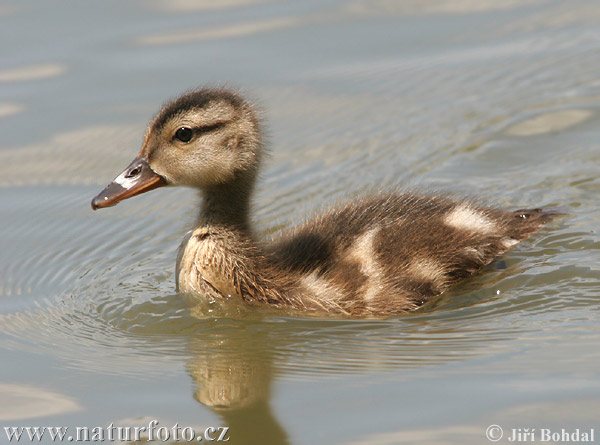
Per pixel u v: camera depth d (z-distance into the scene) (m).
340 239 12.59
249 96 14.75
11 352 11.51
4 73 18.34
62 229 14.89
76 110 17.41
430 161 16.08
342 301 11.97
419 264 12.35
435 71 18.53
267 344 11.35
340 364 10.70
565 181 15.30
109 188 12.16
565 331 11.09
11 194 15.66
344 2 20.94
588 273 12.53
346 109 17.59
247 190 12.48
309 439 9.13
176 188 16.17
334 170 15.96
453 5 20.86
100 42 19.17
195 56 18.72
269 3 20.89
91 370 10.95
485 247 12.91
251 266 12.30
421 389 9.91
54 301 13.02
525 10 20.58
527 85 17.97
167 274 13.60
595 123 16.78
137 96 17.44
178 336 11.76
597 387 9.70
